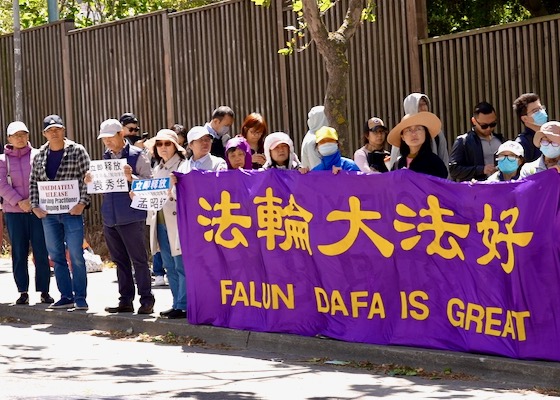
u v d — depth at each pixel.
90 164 15.56
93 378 11.97
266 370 12.37
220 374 12.16
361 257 12.86
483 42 17.80
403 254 12.45
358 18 16.05
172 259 15.37
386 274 12.63
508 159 12.86
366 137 15.58
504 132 17.64
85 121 24.73
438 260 12.14
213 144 16.42
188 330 14.62
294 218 13.48
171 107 22.78
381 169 15.45
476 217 11.75
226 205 14.23
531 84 17.27
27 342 14.80
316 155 14.08
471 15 21.97
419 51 18.61
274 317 13.77
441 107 18.41
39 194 16.33
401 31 18.78
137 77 23.47
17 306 17.17
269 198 13.72
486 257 11.66
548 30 17.00
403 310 12.50
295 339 13.36
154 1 31.64
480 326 11.76
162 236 15.38
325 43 15.82
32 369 12.59
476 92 17.98
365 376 11.88
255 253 13.95
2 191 16.92
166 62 22.73
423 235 12.25
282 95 20.69
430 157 12.88
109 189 15.50
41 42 25.53
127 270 15.91
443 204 12.05
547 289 11.19
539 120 14.05
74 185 16.14
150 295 15.75
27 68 25.98
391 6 18.84
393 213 12.51
